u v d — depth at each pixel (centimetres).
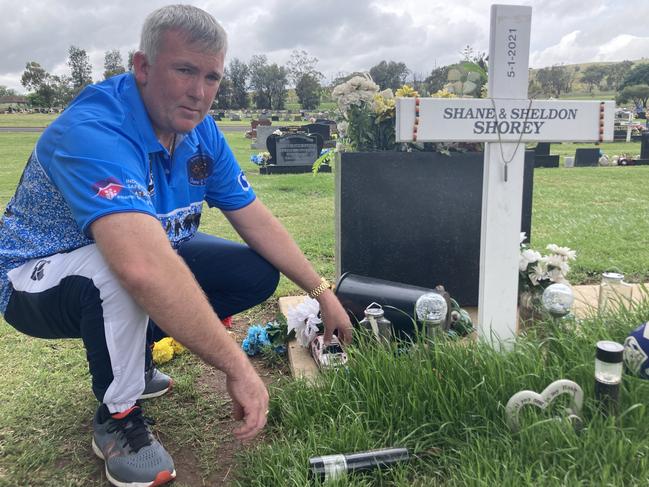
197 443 219
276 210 748
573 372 205
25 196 196
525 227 365
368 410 204
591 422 179
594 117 252
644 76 7719
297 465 179
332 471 176
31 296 191
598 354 185
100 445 197
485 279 255
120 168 169
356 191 333
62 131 179
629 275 430
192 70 181
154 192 199
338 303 247
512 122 244
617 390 184
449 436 195
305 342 276
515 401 185
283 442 201
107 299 180
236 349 173
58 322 199
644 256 479
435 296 245
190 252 253
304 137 1339
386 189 336
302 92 7750
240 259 251
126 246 160
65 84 8350
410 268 346
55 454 211
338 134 383
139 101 188
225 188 237
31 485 195
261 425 175
